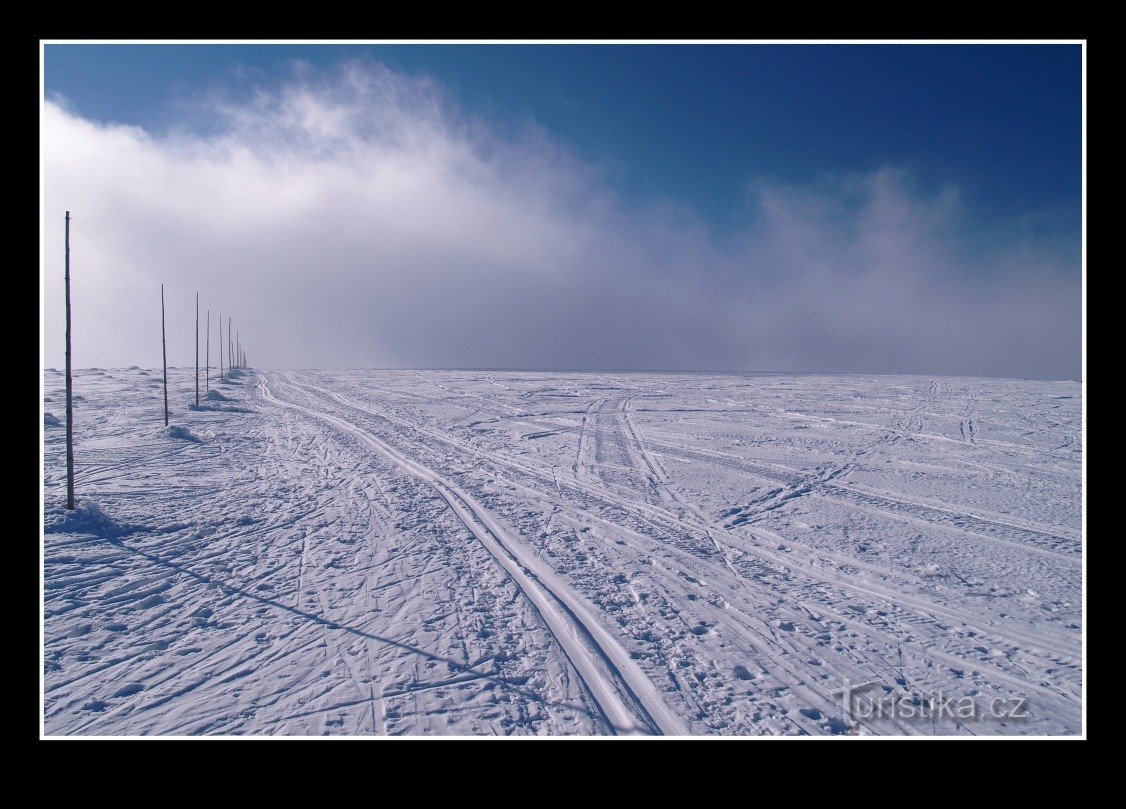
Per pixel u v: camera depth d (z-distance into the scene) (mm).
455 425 21047
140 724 4238
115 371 43781
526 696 4664
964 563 7930
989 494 11539
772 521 9875
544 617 6098
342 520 9555
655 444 17219
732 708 4602
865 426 19781
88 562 7262
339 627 5789
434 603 6383
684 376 47656
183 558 7590
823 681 5023
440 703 4535
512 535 8969
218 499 10555
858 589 7047
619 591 6875
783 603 6629
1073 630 6020
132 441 15961
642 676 5012
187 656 5199
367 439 17969
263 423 21156
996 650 5605
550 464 14523
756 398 28688
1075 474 13094
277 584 6863
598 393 32188
